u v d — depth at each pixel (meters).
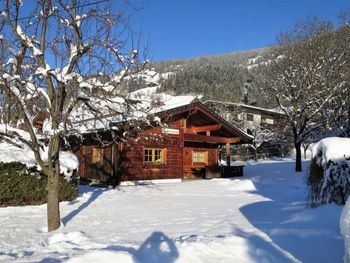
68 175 12.11
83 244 6.36
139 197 13.32
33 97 8.17
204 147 23.55
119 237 6.93
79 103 9.21
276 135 35.69
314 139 27.16
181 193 14.60
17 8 7.53
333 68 26.61
